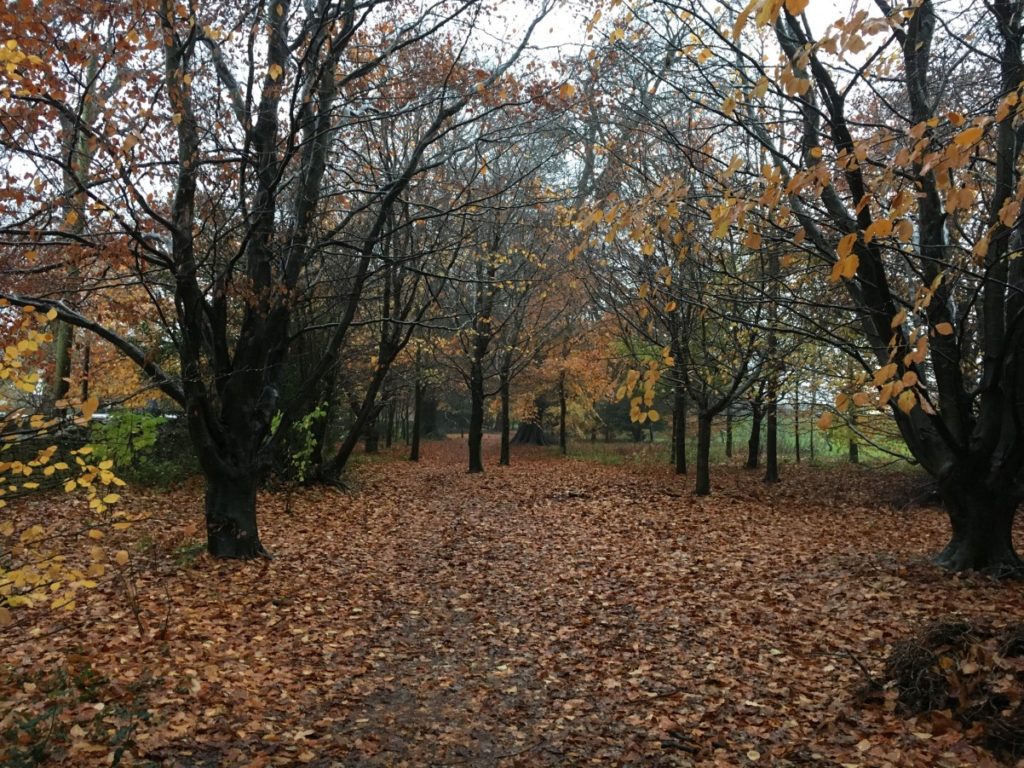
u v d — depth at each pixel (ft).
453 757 14.71
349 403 72.74
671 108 36.04
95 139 21.08
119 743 12.50
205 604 23.90
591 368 86.89
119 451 33.91
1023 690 13.48
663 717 16.37
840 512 46.98
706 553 33.83
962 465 26.89
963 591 24.26
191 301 26.91
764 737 14.93
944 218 22.94
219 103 27.02
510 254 72.33
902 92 27.84
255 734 15.05
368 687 18.51
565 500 53.83
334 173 40.68
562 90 23.18
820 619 22.72
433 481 69.05
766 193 11.91
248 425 30.99
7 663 17.35
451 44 34.04
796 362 45.19
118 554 12.99
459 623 24.41
